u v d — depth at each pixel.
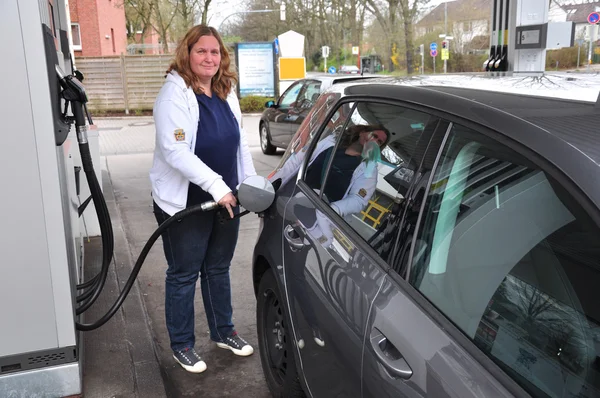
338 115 2.54
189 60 2.82
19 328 2.63
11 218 2.52
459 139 1.64
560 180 1.28
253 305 4.27
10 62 2.40
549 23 5.03
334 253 2.09
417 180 1.77
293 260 2.40
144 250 2.91
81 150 2.84
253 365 3.36
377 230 1.91
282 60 20.45
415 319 1.57
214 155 2.96
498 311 1.40
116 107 20.58
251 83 21.66
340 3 35.25
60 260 2.61
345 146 2.36
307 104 10.06
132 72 20.28
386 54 34.84
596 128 1.35
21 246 2.55
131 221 6.59
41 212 2.54
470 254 1.51
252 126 17.05
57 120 2.58
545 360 1.26
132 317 3.79
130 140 13.94
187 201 3.02
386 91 2.15
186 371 3.30
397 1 32.88
